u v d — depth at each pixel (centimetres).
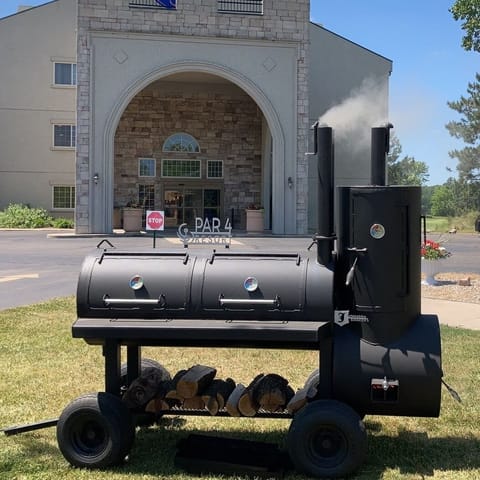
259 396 427
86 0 2631
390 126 428
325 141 418
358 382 398
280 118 2789
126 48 2672
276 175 2788
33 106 3269
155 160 3406
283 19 2773
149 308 405
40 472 408
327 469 388
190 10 2709
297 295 397
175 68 2712
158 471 410
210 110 3438
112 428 406
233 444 436
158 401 435
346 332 411
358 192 404
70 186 3322
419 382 392
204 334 391
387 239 399
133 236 2591
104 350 420
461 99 3688
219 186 3456
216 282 405
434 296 1166
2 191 3259
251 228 2955
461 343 777
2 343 785
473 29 2277
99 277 414
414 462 423
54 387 605
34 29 3256
